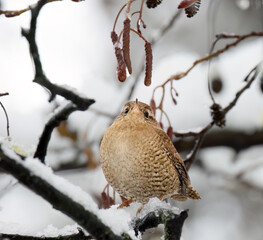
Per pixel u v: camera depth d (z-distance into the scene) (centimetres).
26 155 444
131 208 738
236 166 1190
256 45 1162
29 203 1096
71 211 427
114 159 687
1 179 720
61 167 1057
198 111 1080
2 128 1058
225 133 1118
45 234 519
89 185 1044
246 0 877
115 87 1142
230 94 1078
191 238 1274
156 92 1095
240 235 1298
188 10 522
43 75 426
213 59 780
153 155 693
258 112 1088
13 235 506
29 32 415
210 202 1328
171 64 1128
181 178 742
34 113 1076
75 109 439
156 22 1413
